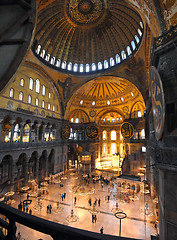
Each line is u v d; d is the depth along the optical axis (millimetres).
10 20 2105
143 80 24406
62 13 24406
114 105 36250
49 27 25047
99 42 29219
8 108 19531
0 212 1938
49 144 28281
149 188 22562
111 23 25359
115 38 26703
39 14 20672
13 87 20594
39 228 1640
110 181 29062
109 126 41500
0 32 2035
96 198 21250
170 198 4699
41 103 26922
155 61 5785
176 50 4996
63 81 31094
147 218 16391
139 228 14586
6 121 21453
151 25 7371
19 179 24641
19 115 21125
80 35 28938
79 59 31625
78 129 39312
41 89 27125
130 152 30750
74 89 32438
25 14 2139
